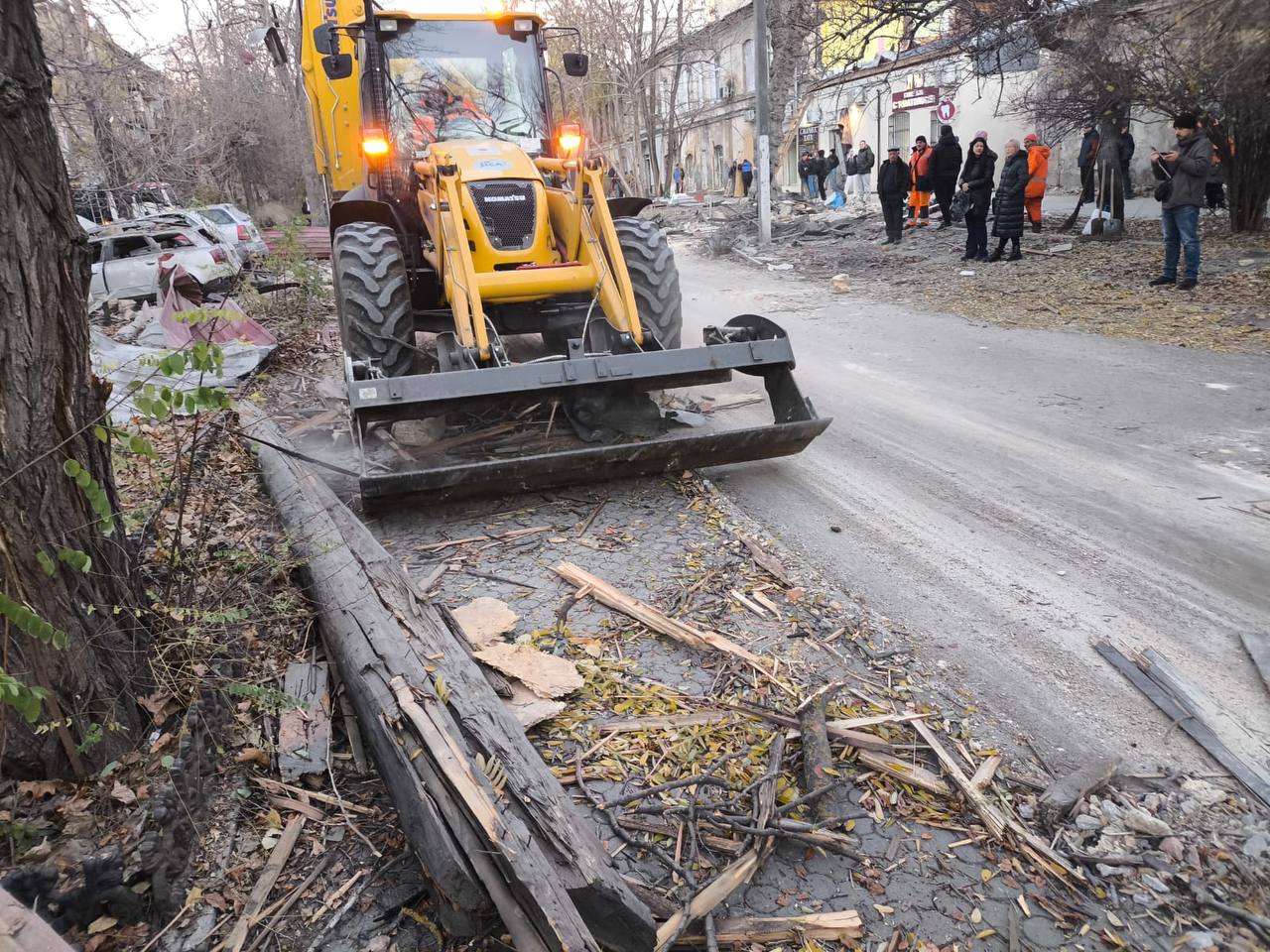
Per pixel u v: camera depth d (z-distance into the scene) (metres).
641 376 4.81
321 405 6.65
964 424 6.14
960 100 21.53
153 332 7.48
